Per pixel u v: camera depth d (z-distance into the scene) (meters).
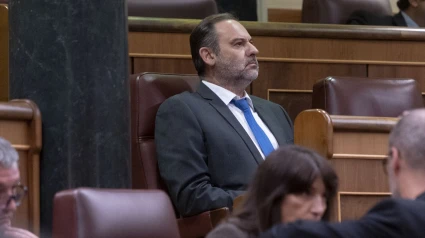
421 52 8.70
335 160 5.91
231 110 6.83
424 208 3.21
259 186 3.71
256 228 3.68
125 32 6.12
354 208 5.94
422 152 3.51
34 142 5.73
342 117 5.91
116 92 6.01
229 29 7.00
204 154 6.47
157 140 6.59
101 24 5.96
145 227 4.34
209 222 6.13
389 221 3.17
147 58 7.95
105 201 4.21
